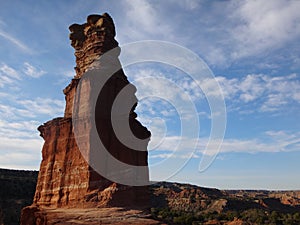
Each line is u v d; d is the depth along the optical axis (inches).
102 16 1542.8
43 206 1393.9
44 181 1454.2
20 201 3865.7
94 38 1514.5
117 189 1228.5
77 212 1154.7
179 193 6200.8
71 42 1659.7
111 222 1053.8
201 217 3988.7
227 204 5462.6
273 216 4244.6
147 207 1305.4
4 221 3134.8
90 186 1243.8
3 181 4242.1
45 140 1569.9
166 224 1090.1
